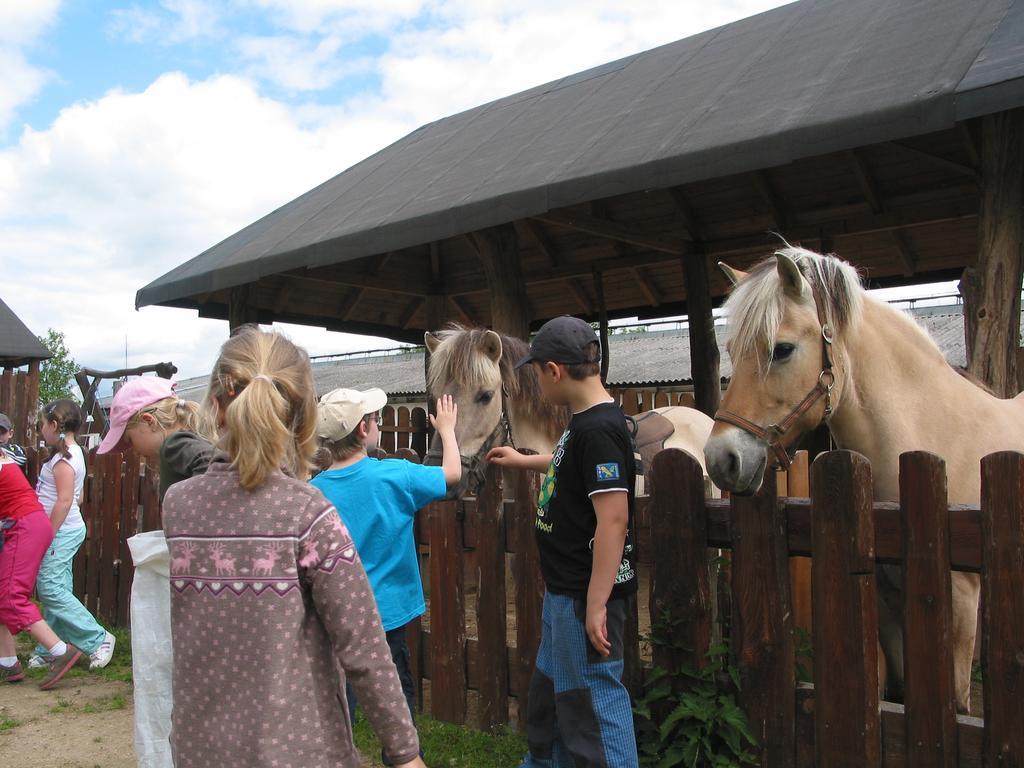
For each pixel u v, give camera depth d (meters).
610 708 2.34
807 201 7.64
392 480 2.90
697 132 4.79
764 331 2.59
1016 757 2.22
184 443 2.51
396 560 2.93
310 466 1.84
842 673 2.50
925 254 8.41
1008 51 3.89
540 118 7.47
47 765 3.76
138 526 5.92
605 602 2.26
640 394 14.53
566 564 2.40
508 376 3.85
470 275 9.66
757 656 2.68
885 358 2.80
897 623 2.81
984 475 2.28
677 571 2.88
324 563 1.59
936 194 6.84
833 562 2.51
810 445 6.32
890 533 2.46
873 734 2.46
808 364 2.60
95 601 6.35
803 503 2.62
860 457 2.47
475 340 3.86
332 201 8.08
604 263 9.03
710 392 8.21
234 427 1.60
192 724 1.58
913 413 2.80
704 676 2.79
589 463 2.30
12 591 4.77
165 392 2.84
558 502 2.43
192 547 1.62
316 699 1.59
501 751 3.42
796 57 5.62
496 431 3.81
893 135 3.80
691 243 8.23
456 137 8.54
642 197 8.32
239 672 1.54
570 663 2.37
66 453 5.15
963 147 6.47
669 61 7.30
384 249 6.05
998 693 2.26
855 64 4.83
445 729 3.73
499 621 3.66
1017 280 4.38
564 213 6.49
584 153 5.44
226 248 8.36
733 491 2.61
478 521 3.74
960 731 2.34
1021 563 2.21
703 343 8.22
